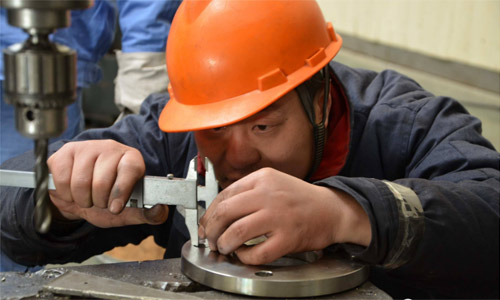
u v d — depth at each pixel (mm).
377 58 3199
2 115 1698
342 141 1108
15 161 1024
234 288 729
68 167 854
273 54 906
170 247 1203
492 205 838
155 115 1246
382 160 1164
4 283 750
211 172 824
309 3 967
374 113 1183
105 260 1965
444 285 834
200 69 910
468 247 796
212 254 804
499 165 983
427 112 1150
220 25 898
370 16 3205
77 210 914
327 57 968
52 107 572
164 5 1801
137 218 913
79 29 1797
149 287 735
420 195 808
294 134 945
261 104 889
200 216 850
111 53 3172
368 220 788
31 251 938
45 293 720
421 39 2809
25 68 554
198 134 952
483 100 2418
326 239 782
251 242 828
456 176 967
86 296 708
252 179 784
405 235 770
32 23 556
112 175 835
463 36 2535
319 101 1005
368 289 761
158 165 1205
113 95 3248
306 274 742
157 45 1836
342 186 795
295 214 761
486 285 832
